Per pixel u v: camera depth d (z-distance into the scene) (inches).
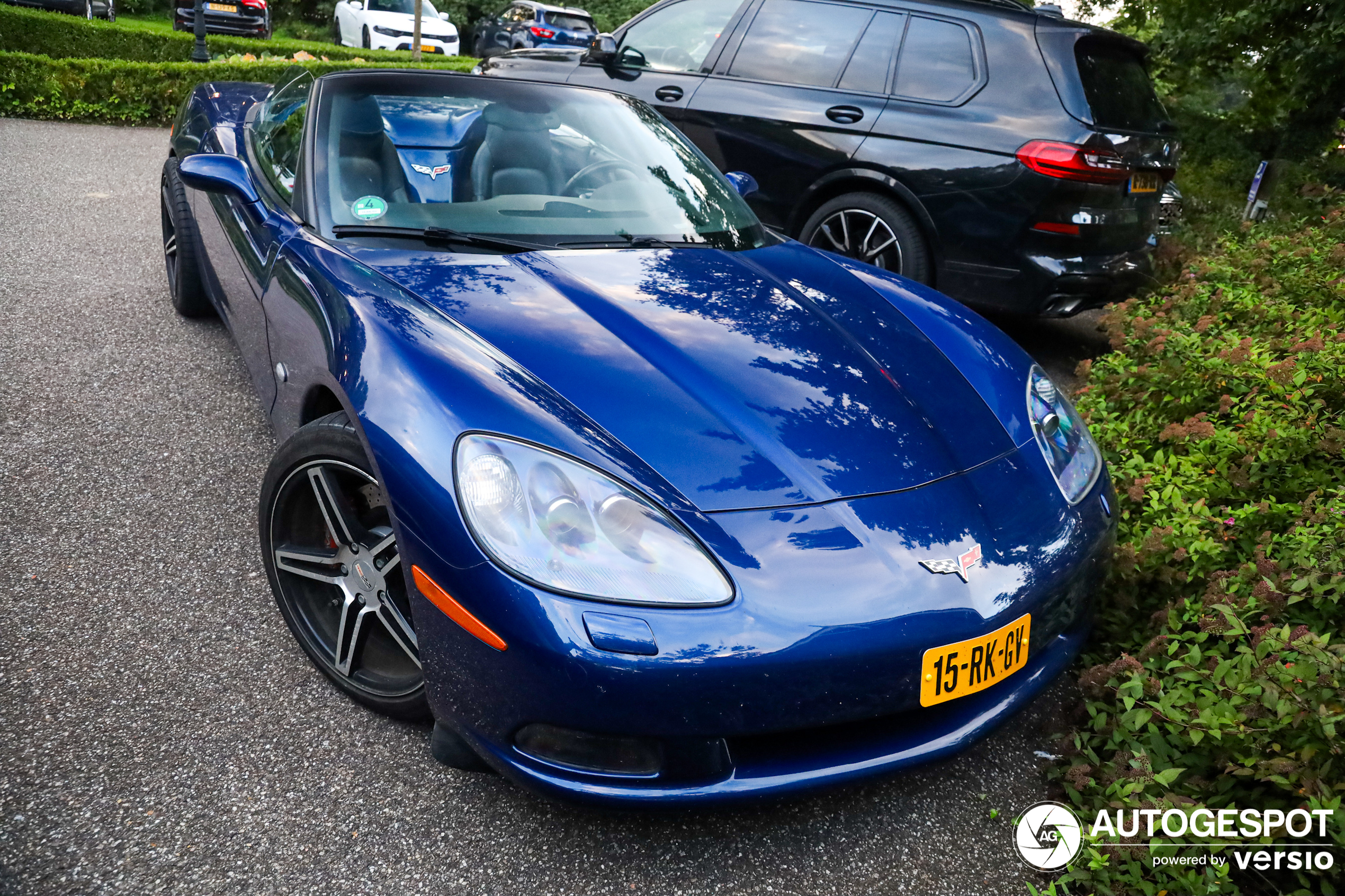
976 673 69.7
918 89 187.3
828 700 64.9
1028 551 74.9
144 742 77.5
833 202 196.2
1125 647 93.8
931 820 77.1
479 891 67.1
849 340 90.6
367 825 71.7
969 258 182.9
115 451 124.0
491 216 103.0
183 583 99.0
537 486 65.5
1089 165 170.2
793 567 65.8
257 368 109.8
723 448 71.7
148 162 307.9
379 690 80.2
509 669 63.8
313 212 102.2
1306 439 109.4
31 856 65.9
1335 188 304.3
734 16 210.5
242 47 552.4
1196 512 101.5
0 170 270.5
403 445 69.4
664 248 105.3
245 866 67.1
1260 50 333.4
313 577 83.8
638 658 61.4
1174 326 159.5
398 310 81.3
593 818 74.4
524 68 242.1
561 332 81.0
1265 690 71.6
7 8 482.9
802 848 73.5
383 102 113.0
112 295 179.5
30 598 94.2
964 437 81.8
